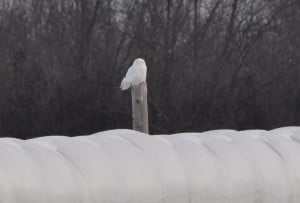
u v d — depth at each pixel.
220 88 121.31
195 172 23.30
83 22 121.50
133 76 35.75
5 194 20.02
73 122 115.88
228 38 128.00
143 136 24.48
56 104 114.88
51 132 114.56
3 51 115.62
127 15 125.25
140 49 122.31
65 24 121.62
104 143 23.36
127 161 22.56
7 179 20.31
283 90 124.88
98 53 119.88
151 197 22.14
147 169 22.56
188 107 119.25
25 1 121.31
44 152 22.03
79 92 116.31
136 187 22.03
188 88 119.38
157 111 117.38
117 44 122.94
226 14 129.88
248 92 124.06
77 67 117.69
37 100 114.25
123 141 23.80
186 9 127.06
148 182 22.27
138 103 35.94
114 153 22.77
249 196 23.94
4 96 113.06
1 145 21.86
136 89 35.91
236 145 25.14
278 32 130.12
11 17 118.94
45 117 114.25
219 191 23.38
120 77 118.69
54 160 21.66
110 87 117.81
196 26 126.88
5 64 114.31
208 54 124.44
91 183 21.47
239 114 123.25
